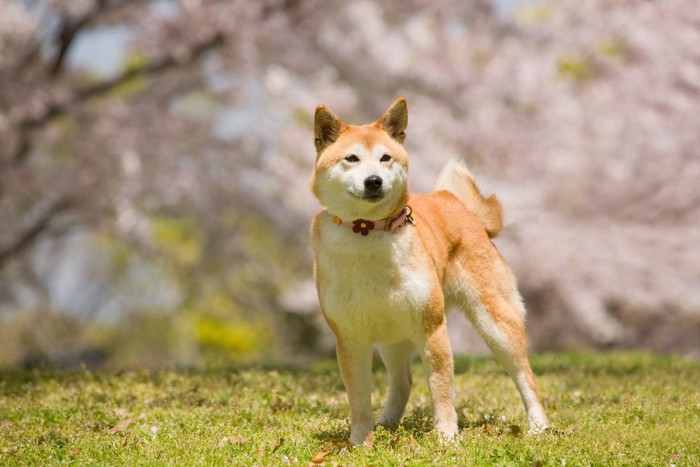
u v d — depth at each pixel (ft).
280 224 65.51
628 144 55.16
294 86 60.49
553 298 56.95
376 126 18.99
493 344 20.15
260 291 88.22
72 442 18.62
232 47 58.23
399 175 18.26
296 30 59.36
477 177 53.98
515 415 21.65
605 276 54.95
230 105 64.23
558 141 55.06
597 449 17.08
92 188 59.57
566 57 61.05
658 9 57.16
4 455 17.60
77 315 100.17
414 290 17.85
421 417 21.16
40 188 58.90
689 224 55.93
